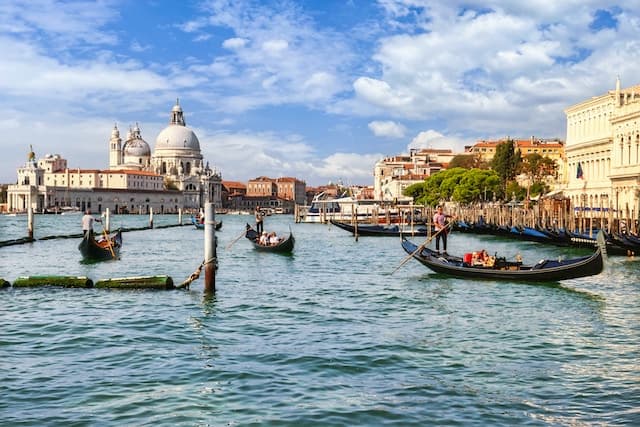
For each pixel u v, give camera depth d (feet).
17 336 68.59
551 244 208.13
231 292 99.91
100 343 65.67
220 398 49.06
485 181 375.86
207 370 55.88
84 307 84.89
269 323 76.07
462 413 46.21
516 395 49.96
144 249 201.77
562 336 69.26
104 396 49.49
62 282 99.96
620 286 105.60
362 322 76.89
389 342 66.08
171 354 61.36
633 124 257.14
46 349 63.31
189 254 180.24
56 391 50.60
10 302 88.07
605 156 296.51
